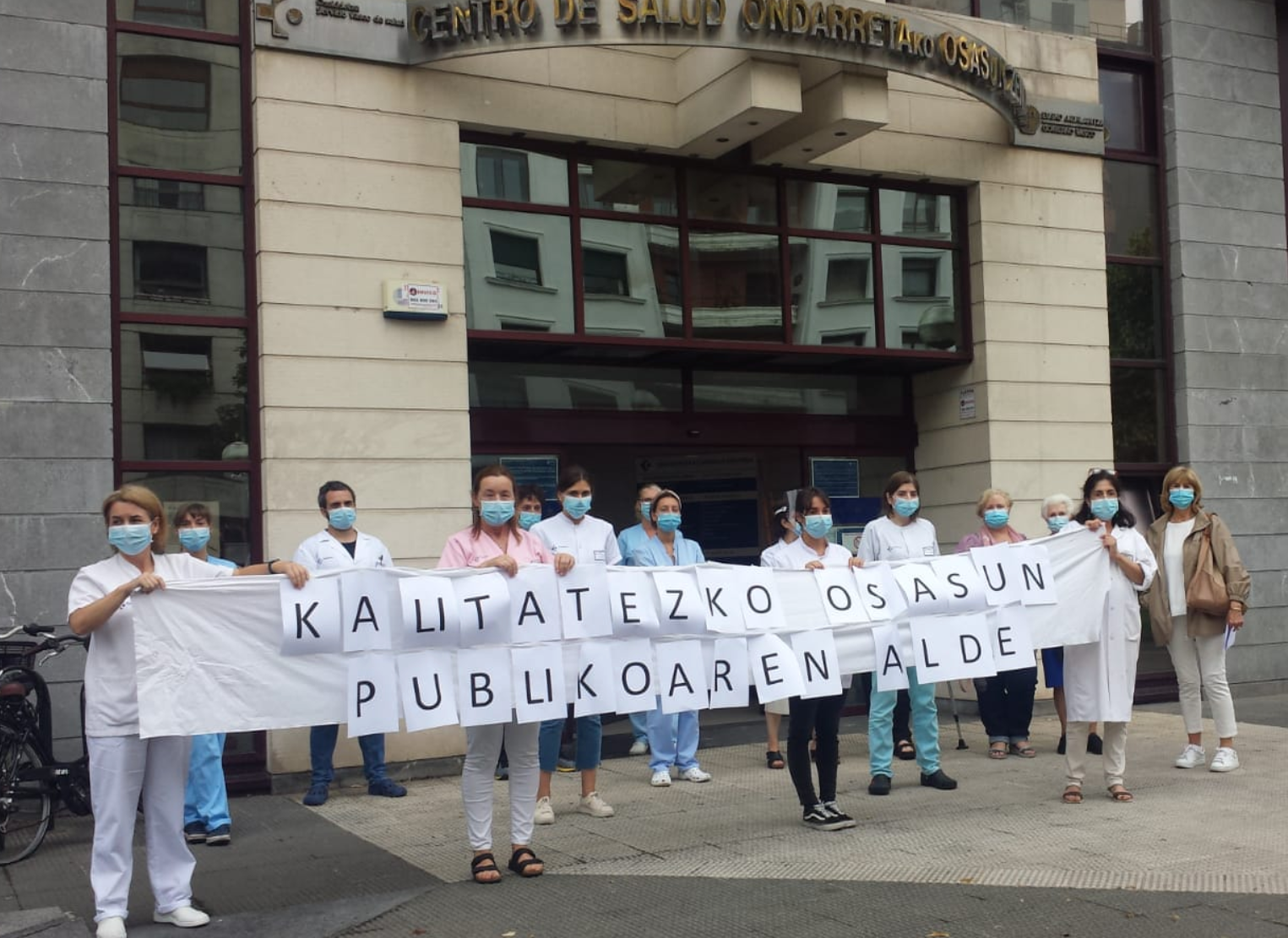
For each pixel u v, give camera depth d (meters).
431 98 9.17
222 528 8.59
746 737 10.26
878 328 10.85
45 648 7.15
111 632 5.50
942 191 11.26
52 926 5.40
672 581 6.71
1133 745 9.59
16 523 7.95
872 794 7.92
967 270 11.28
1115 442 11.99
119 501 5.54
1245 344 12.48
